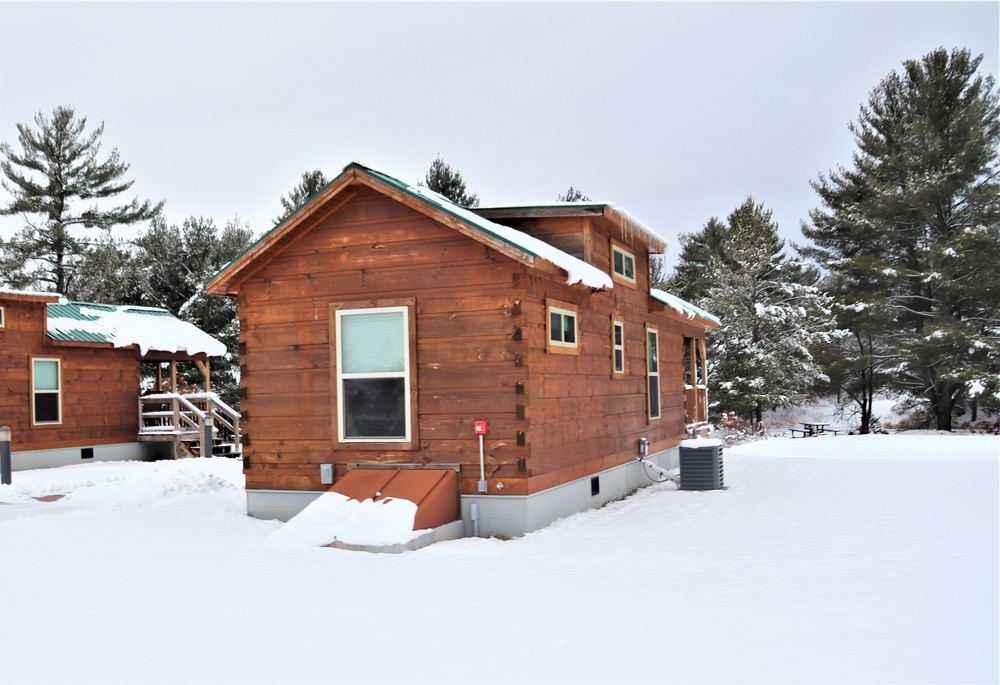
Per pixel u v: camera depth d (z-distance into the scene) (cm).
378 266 1027
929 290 3294
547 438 1031
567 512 1091
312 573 728
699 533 957
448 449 991
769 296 3741
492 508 972
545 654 500
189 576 707
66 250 3444
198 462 1880
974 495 1225
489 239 948
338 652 504
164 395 2108
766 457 2034
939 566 756
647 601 630
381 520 873
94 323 2088
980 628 556
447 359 994
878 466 1722
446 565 772
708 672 469
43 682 455
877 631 548
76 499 1230
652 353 1574
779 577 717
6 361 1802
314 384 1056
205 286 1081
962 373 2942
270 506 1070
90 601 621
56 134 3444
